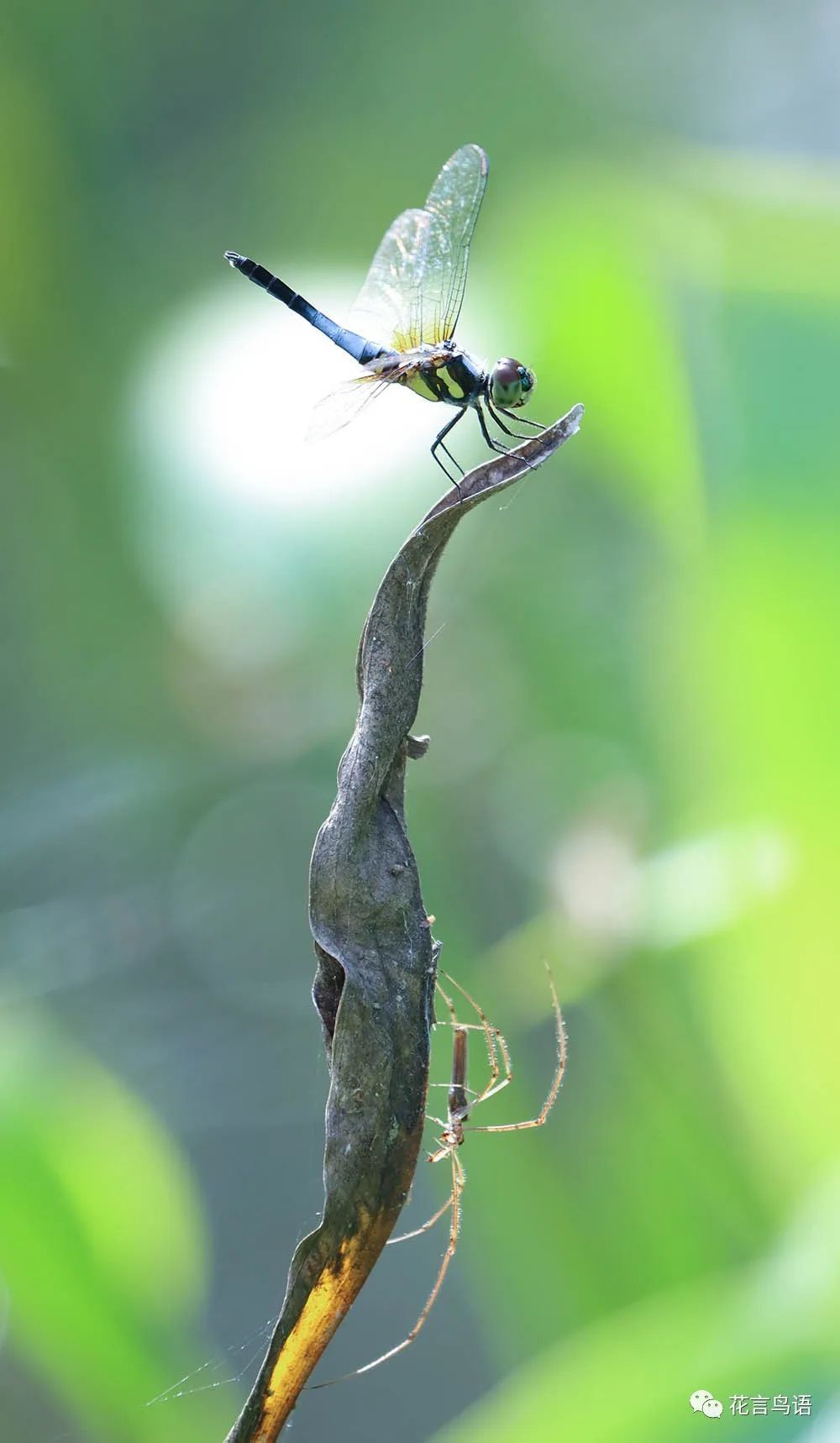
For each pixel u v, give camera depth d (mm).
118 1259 1439
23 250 1532
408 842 1362
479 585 1527
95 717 1544
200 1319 1490
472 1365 1533
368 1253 1359
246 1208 1544
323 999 1363
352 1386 1537
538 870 1468
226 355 1455
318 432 1417
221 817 1543
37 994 1535
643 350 1424
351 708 1527
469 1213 1452
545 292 1429
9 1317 1438
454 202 1429
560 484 1530
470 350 1424
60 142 1541
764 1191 1439
